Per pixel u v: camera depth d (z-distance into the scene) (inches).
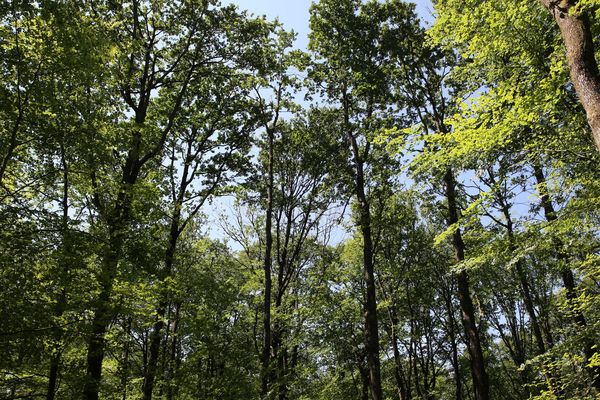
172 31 587.2
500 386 1133.7
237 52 633.6
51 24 279.3
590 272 345.7
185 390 542.9
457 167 290.5
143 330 482.0
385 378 1116.5
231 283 745.0
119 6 532.1
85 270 338.0
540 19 273.1
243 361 663.8
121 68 487.5
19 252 287.7
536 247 307.7
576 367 346.9
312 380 962.1
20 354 278.8
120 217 405.7
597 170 284.8
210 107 684.1
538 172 351.9
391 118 619.8
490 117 253.3
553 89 245.6
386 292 994.7
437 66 597.0
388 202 796.6
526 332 1090.1
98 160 354.0
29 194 363.6
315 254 864.3
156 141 614.2
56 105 294.0
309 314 737.6
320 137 739.4
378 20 630.5
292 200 760.3
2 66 285.0
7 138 300.7
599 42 265.3
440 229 918.4
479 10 279.0
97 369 391.2
